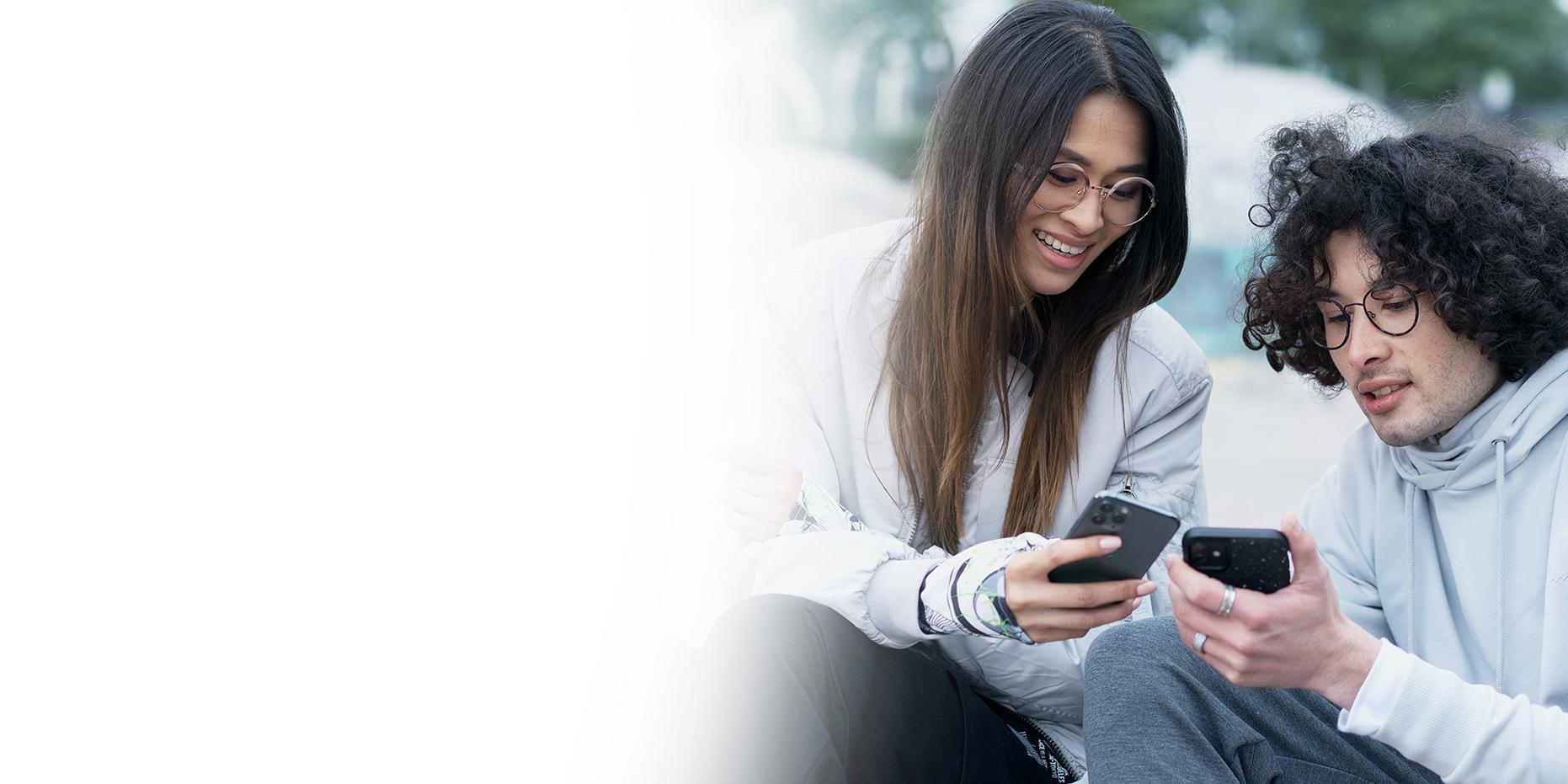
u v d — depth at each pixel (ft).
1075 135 6.95
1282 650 5.16
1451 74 48.49
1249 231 7.23
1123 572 5.64
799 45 42.11
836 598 6.59
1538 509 6.03
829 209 30.35
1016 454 7.74
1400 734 5.19
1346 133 6.75
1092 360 7.63
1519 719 5.14
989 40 7.29
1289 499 19.15
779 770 5.67
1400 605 6.59
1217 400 30.19
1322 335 6.59
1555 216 6.12
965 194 7.25
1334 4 47.55
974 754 6.42
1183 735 5.48
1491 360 6.05
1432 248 5.96
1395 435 6.16
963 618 6.19
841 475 8.13
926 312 7.62
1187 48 44.98
